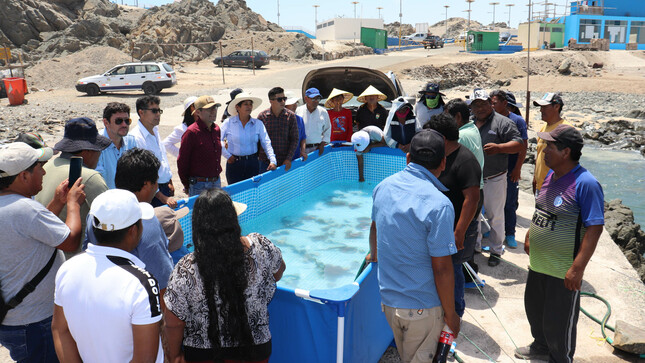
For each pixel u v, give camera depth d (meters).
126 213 2.20
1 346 4.05
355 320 3.33
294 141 6.47
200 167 5.53
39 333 2.86
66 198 3.15
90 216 2.23
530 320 3.96
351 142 7.39
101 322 2.13
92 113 19.39
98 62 35.09
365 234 5.60
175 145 6.17
